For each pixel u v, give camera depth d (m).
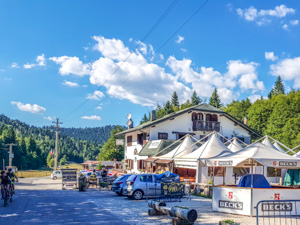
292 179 23.34
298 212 12.65
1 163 121.81
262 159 12.55
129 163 46.50
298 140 57.03
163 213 11.70
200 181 23.64
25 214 12.46
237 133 46.09
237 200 12.80
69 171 28.83
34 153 174.88
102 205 15.62
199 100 116.38
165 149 33.72
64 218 11.63
